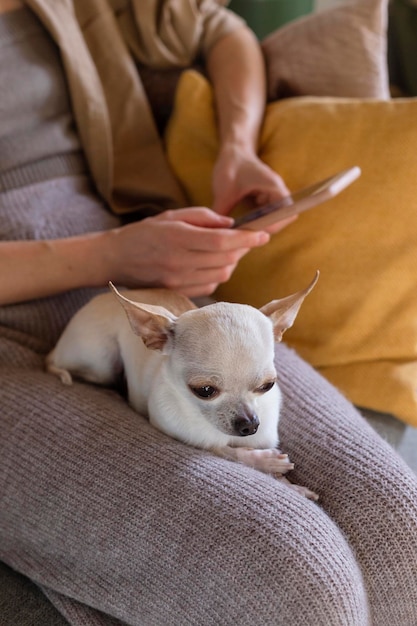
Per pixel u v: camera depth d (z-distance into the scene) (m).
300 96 1.49
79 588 0.88
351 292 1.23
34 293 1.15
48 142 1.35
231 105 1.43
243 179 1.28
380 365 1.22
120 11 1.53
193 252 1.08
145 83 1.57
